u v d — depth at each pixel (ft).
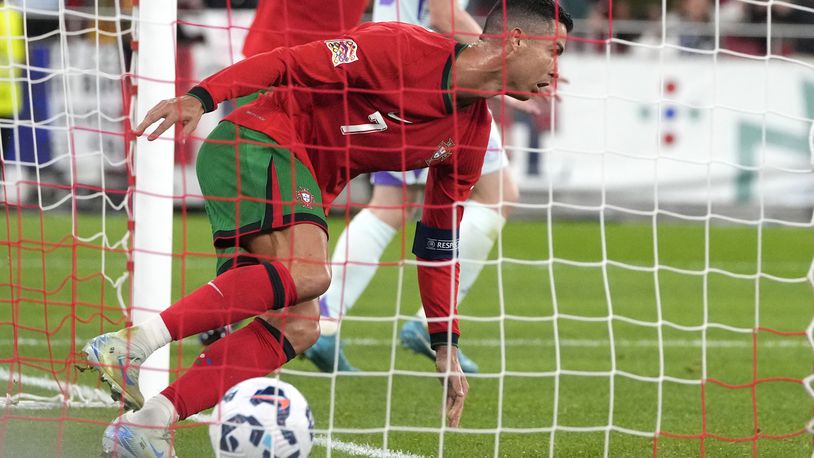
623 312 89.71
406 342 60.80
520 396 56.13
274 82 38.04
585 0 166.20
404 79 38.58
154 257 45.24
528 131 144.46
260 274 36.65
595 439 46.44
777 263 122.72
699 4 164.86
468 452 43.29
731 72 144.66
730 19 165.27
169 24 41.14
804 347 75.77
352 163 40.45
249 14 133.08
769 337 79.87
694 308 92.94
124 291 62.64
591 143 144.25
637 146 145.07
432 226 42.39
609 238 135.85
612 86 143.74
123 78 43.73
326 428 47.24
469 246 59.88
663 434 40.37
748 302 97.40
